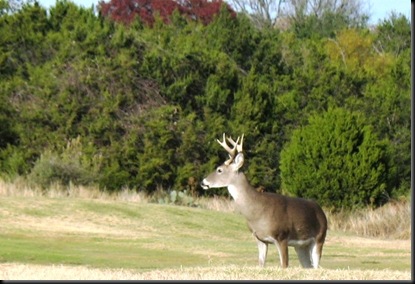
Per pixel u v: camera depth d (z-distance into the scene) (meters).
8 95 86.19
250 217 41.56
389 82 95.81
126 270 40.62
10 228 60.66
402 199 77.62
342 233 70.56
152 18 134.50
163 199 78.81
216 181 42.25
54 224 63.97
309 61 96.19
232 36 102.81
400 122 89.69
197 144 85.12
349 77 93.62
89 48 88.94
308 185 78.31
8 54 89.94
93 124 84.19
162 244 57.75
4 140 84.88
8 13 99.19
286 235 41.53
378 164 78.50
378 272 36.97
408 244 64.00
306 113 89.88
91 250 53.28
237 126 87.06
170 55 89.69
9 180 77.88
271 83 96.44
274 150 87.94
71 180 78.62
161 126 84.25
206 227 68.19
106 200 73.12
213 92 87.81
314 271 36.47
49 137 84.25
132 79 86.81
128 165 83.12
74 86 85.81
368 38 125.44
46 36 91.56
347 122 78.69
